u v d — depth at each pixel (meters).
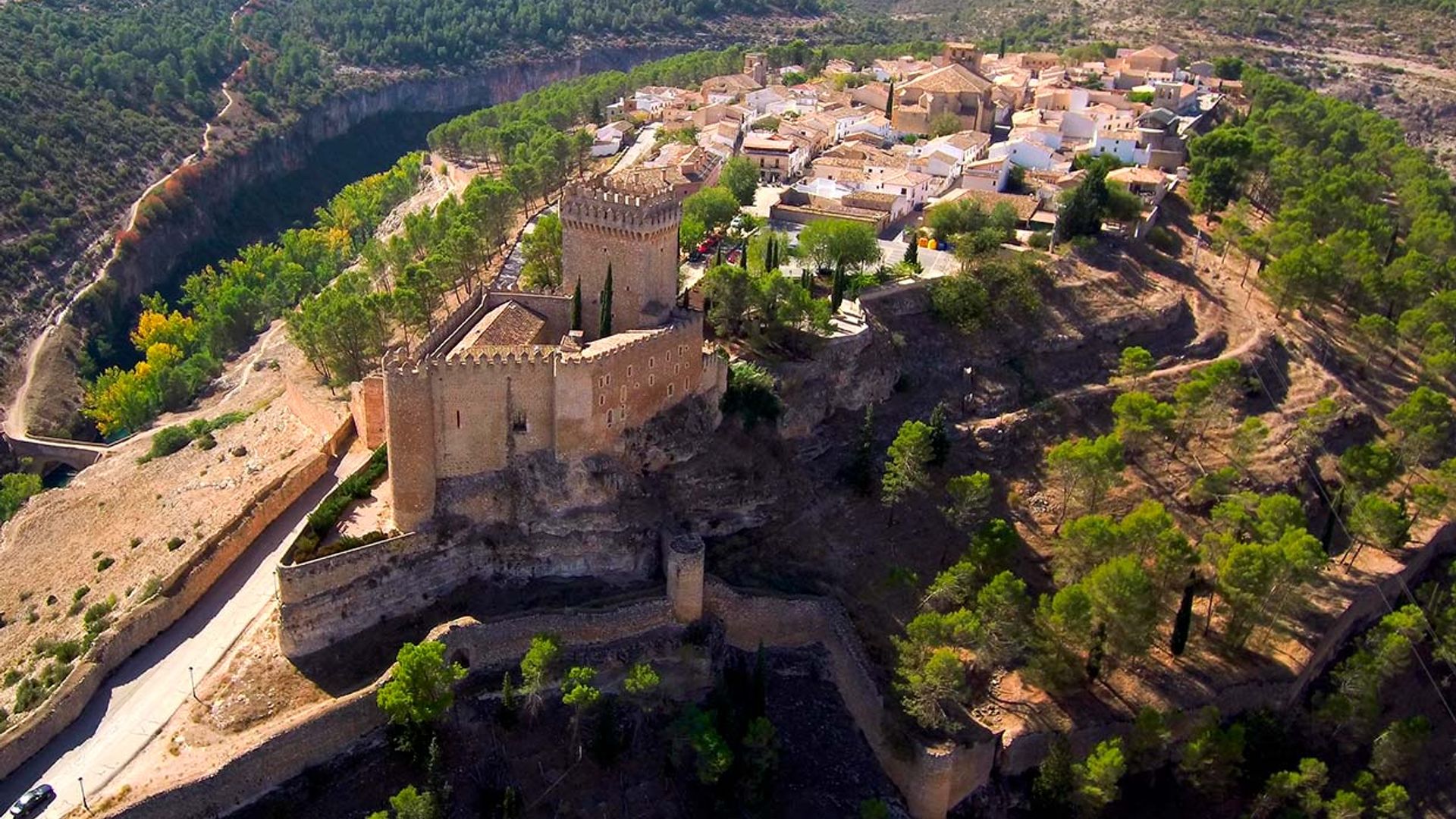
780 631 105.25
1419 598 128.00
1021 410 140.25
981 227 165.12
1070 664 106.06
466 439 99.38
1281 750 105.19
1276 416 146.12
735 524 113.00
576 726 91.50
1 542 130.25
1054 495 129.88
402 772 88.69
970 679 106.62
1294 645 115.31
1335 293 174.62
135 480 133.12
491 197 167.75
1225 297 167.75
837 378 129.25
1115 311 156.12
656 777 93.06
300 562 92.69
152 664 94.56
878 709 98.19
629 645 98.19
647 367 105.44
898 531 119.31
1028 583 117.19
